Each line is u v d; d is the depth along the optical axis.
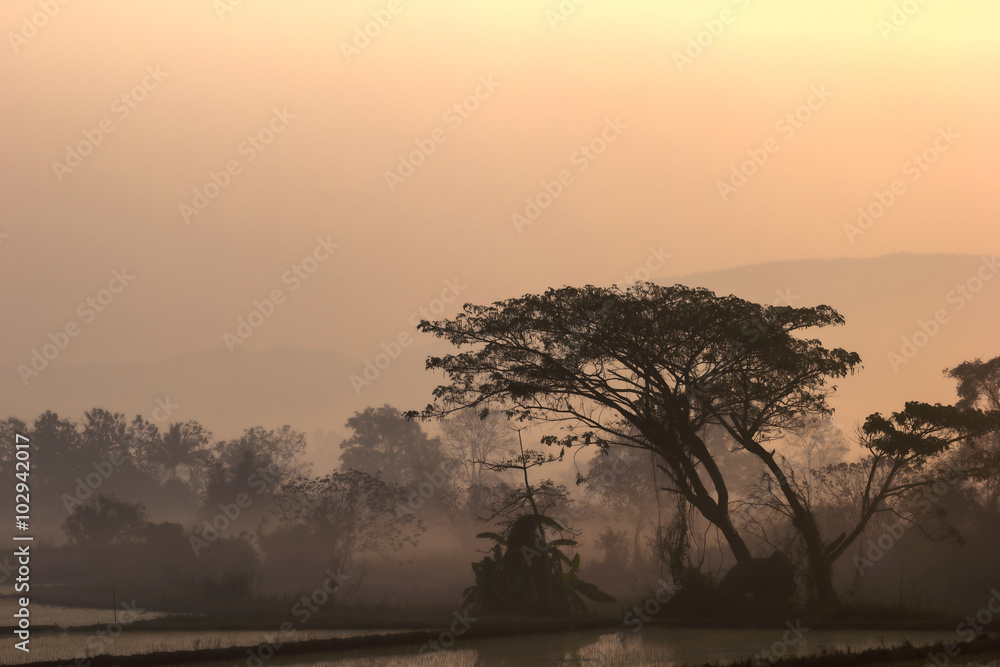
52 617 42.84
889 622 36.41
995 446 55.44
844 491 55.31
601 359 44.75
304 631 36.44
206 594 51.12
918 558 54.91
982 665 25.00
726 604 40.41
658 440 44.28
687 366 43.50
